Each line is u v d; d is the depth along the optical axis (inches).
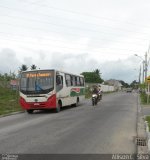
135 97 2240.4
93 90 1331.2
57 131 546.9
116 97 2223.2
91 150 386.3
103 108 1113.4
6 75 2005.4
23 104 963.3
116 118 765.3
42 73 960.9
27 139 465.7
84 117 790.5
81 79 1338.6
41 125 640.4
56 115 871.1
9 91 1843.0
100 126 613.0
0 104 1220.5
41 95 946.7
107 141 448.5
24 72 978.7
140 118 780.0
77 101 1244.5
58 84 976.3
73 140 455.8
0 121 762.8
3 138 479.2
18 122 719.7
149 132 515.2
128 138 475.5
